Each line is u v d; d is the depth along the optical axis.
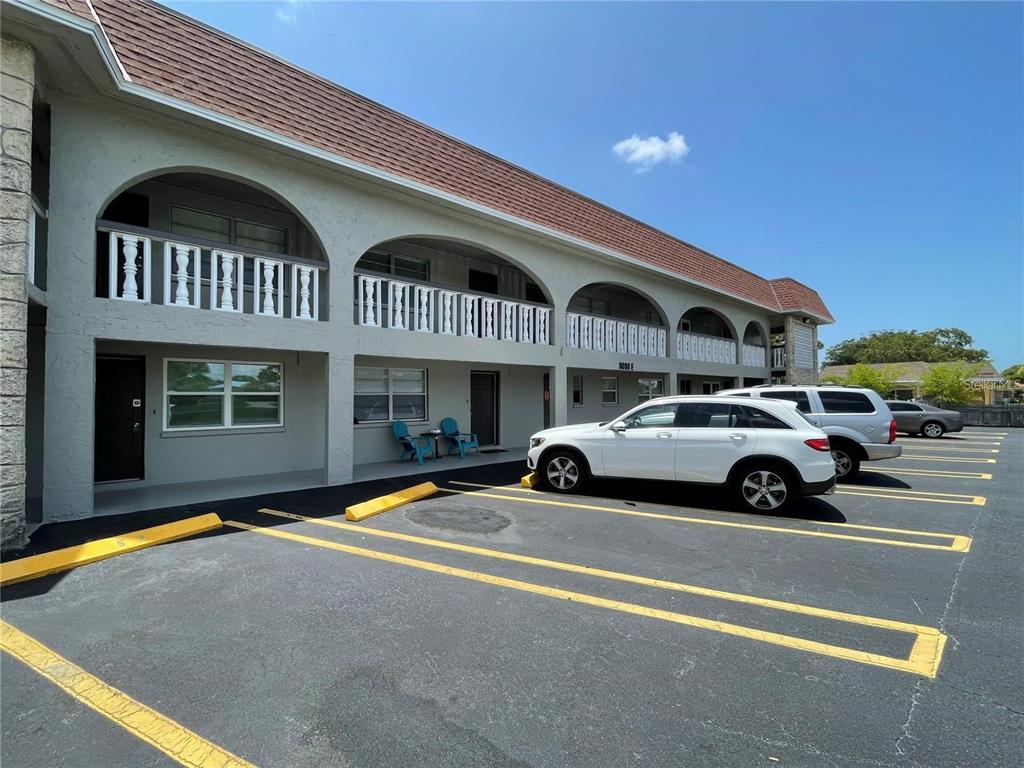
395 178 8.78
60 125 6.10
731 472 7.13
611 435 7.90
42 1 4.86
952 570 4.84
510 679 3.01
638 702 2.80
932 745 2.47
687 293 16.94
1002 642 3.48
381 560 5.02
